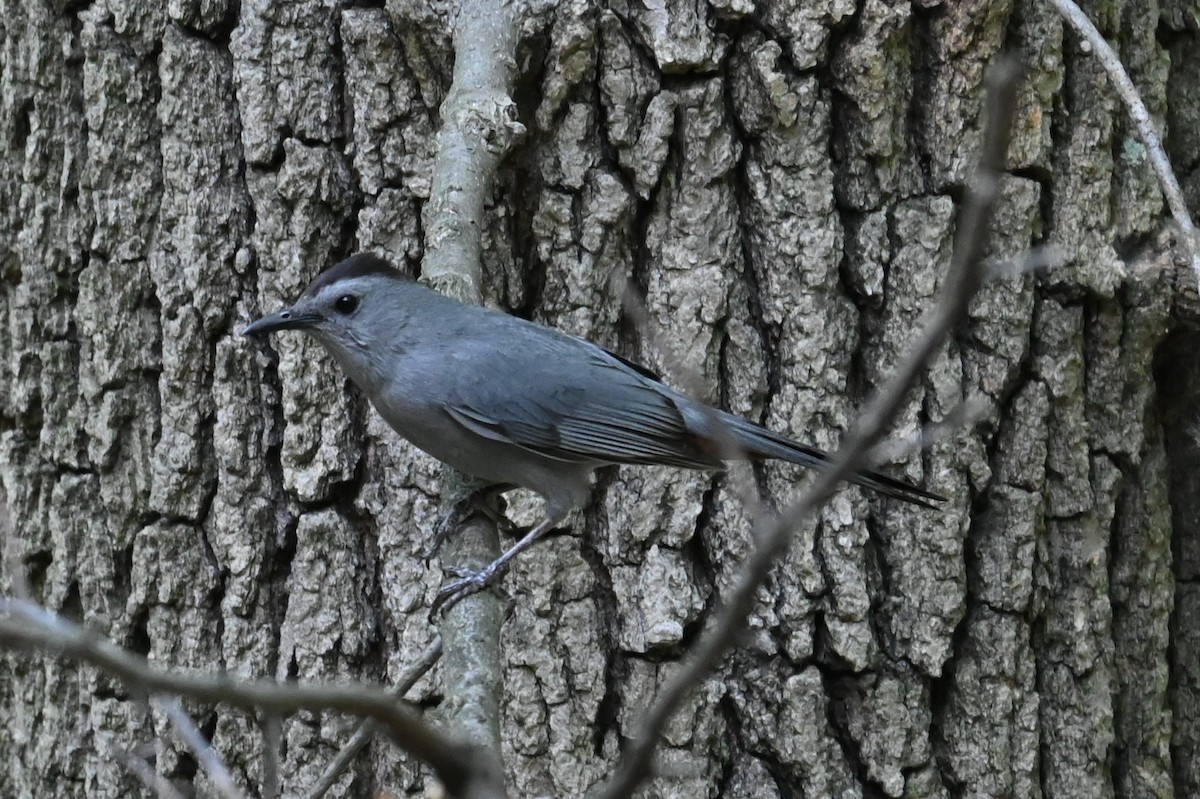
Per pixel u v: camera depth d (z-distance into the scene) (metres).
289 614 9.04
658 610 8.70
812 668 8.70
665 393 8.48
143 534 9.26
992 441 9.11
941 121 9.15
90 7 9.57
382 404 8.64
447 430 8.48
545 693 8.73
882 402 3.16
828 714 8.77
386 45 9.16
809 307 8.96
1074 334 9.20
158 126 9.47
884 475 8.15
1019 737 8.88
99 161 9.45
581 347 8.66
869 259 9.06
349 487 9.13
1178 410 9.75
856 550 8.73
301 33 9.28
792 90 8.99
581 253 9.08
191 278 9.28
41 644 3.27
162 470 9.25
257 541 9.12
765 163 9.06
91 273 9.47
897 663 8.84
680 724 8.54
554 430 8.38
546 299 9.11
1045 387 9.14
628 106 9.07
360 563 9.09
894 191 9.12
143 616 9.30
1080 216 9.25
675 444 8.40
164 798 8.04
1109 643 9.16
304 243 9.22
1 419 9.88
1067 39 9.32
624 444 8.41
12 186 9.89
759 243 9.07
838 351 8.99
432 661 7.24
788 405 8.95
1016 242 9.13
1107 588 9.23
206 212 9.31
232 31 9.37
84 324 9.50
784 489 8.81
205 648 9.16
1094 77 9.30
